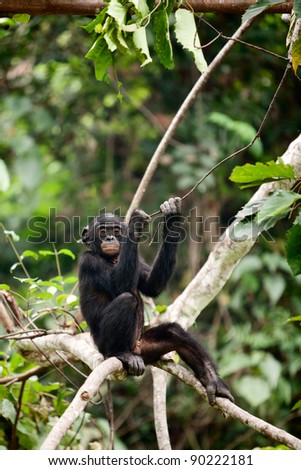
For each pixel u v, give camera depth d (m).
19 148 17.66
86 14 7.92
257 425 6.96
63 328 9.72
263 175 6.34
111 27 7.33
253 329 15.46
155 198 17.06
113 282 9.30
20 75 18.22
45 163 18.44
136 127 17.84
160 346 8.79
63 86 18.11
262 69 16.39
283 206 6.07
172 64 7.58
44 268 16.97
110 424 10.06
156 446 15.72
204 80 9.99
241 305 15.85
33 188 17.80
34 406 10.41
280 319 15.19
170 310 9.79
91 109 17.91
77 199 17.69
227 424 15.50
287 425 15.27
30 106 17.62
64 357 9.91
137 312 8.87
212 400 8.02
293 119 16.58
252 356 14.52
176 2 7.81
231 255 9.50
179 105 17.09
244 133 15.52
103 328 8.76
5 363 9.99
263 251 15.72
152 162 10.21
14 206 18.03
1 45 16.62
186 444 15.68
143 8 7.02
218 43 15.74
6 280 16.84
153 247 16.56
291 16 7.93
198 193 16.55
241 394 13.97
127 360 8.24
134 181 17.77
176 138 17.14
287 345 14.69
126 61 16.58
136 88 17.42
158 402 9.41
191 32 7.42
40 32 16.77
